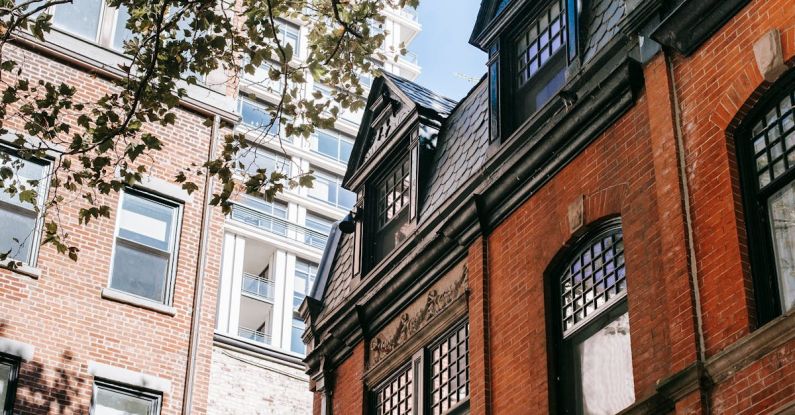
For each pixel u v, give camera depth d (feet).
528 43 57.06
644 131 45.91
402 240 62.85
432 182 61.98
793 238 37.86
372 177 68.49
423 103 65.57
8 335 63.67
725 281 38.73
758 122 40.63
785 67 39.32
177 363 68.59
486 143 57.41
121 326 67.67
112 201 70.79
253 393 122.31
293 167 215.51
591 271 48.01
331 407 66.13
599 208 47.42
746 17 41.47
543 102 54.08
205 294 71.97
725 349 37.29
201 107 76.74
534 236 51.55
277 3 48.29
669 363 40.86
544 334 48.67
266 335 196.75
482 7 59.67
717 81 41.98
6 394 62.49
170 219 72.79
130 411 66.03
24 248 66.80
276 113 48.32
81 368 65.21
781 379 35.29
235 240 201.87
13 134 68.44
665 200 42.47
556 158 50.98
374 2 49.44
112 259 69.51
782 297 37.55
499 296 53.01
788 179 38.65
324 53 49.01
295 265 206.28
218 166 47.44
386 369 61.36
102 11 76.02
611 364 45.14
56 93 46.70
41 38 46.62
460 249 56.95
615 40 47.91
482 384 51.55
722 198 39.99
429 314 58.80
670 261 41.34
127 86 48.52
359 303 64.23
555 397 47.34
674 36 44.06
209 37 46.85
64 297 66.49
